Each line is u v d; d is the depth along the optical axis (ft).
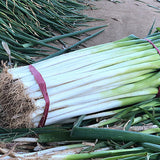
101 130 3.29
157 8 6.74
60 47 4.84
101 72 3.60
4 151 3.22
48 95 3.43
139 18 5.91
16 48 4.45
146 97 3.71
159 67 3.76
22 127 3.38
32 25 4.81
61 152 3.29
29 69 3.50
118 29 5.39
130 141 3.38
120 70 3.63
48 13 5.05
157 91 3.74
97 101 3.57
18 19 4.67
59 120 3.49
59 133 3.32
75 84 3.51
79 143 3.44
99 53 3.75
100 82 3.58
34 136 3.44
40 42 4.58
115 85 3.62
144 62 3.74
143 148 3.34
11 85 3.33
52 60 3.64
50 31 5.02
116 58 3.71
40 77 3.43
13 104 3.28
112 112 3.61
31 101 3.31
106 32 5.27
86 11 5.83
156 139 3.33
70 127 3.53
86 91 3.54
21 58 4.18
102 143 3.40
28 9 4.76
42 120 3.42
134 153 3.32
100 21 5.53
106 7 6.18
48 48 4.78
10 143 3.30
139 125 3.62
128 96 3.66
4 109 3.31
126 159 3.24
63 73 3.55
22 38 4.57
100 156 3.26
